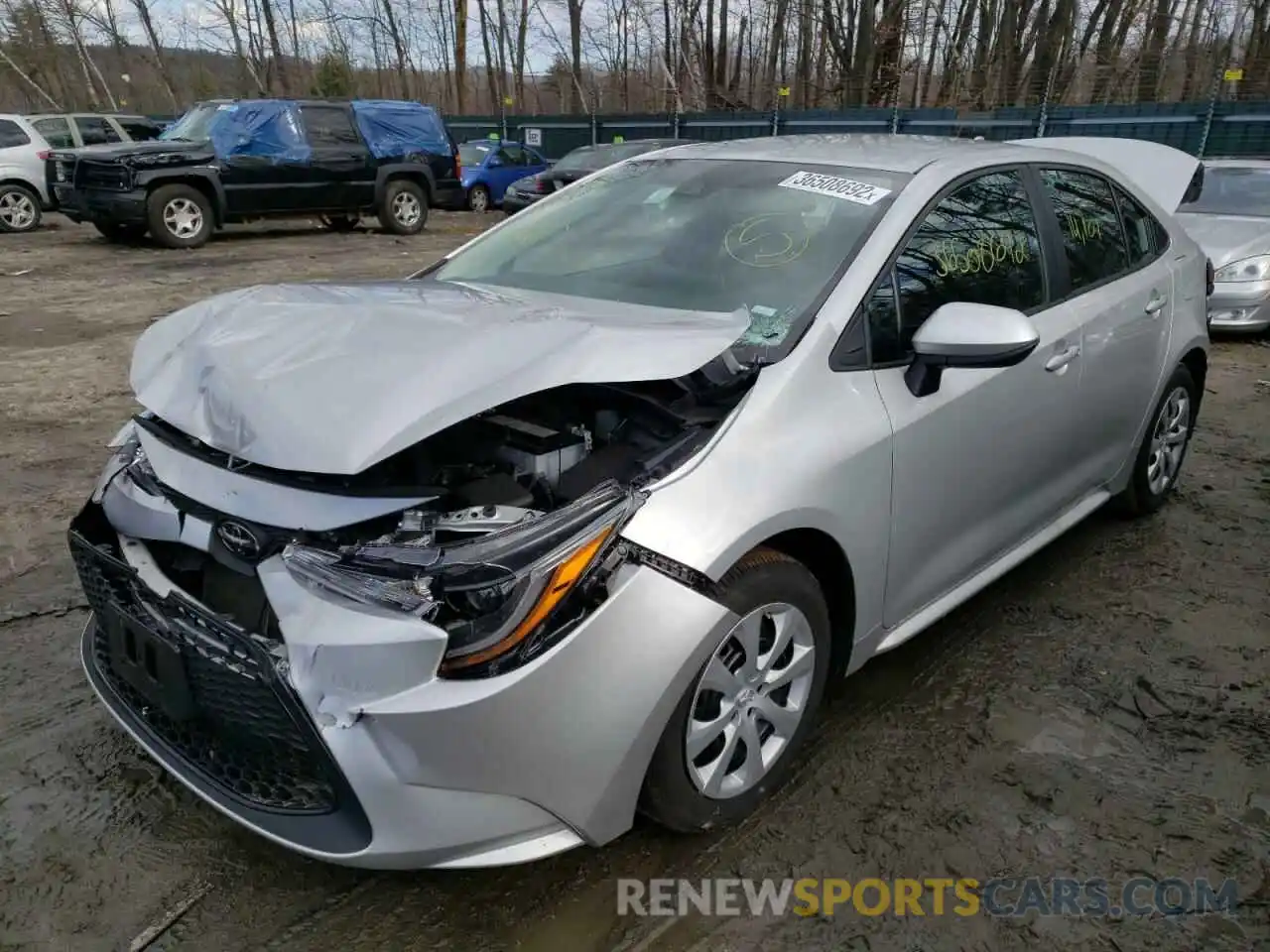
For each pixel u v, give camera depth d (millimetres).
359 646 1794
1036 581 3781
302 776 1976
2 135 14312
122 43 36062
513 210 16969
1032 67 25969
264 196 13344
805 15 27328
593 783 1964
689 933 2117
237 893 2205
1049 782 2617
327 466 1854
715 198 3117
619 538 1966
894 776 2625
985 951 2092
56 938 2080
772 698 2418
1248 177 9133
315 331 2291
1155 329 3832
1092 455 3664
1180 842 2414
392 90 39281
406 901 2188
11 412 5707
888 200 2855
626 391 2311
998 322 2443
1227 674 3156
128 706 2312
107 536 2379
